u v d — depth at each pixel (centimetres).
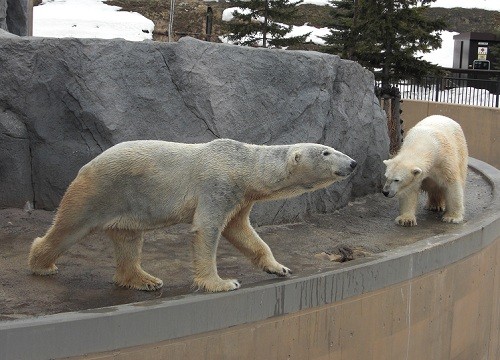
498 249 779
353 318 570
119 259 534
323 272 552
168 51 726
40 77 704
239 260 627
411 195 782
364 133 887
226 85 741
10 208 710
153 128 718
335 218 803
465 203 888
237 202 504
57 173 711
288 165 498
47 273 552
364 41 1304
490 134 1622
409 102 1845
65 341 421
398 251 619
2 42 700
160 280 541
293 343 532
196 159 504
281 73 776
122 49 711
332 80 837
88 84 698
